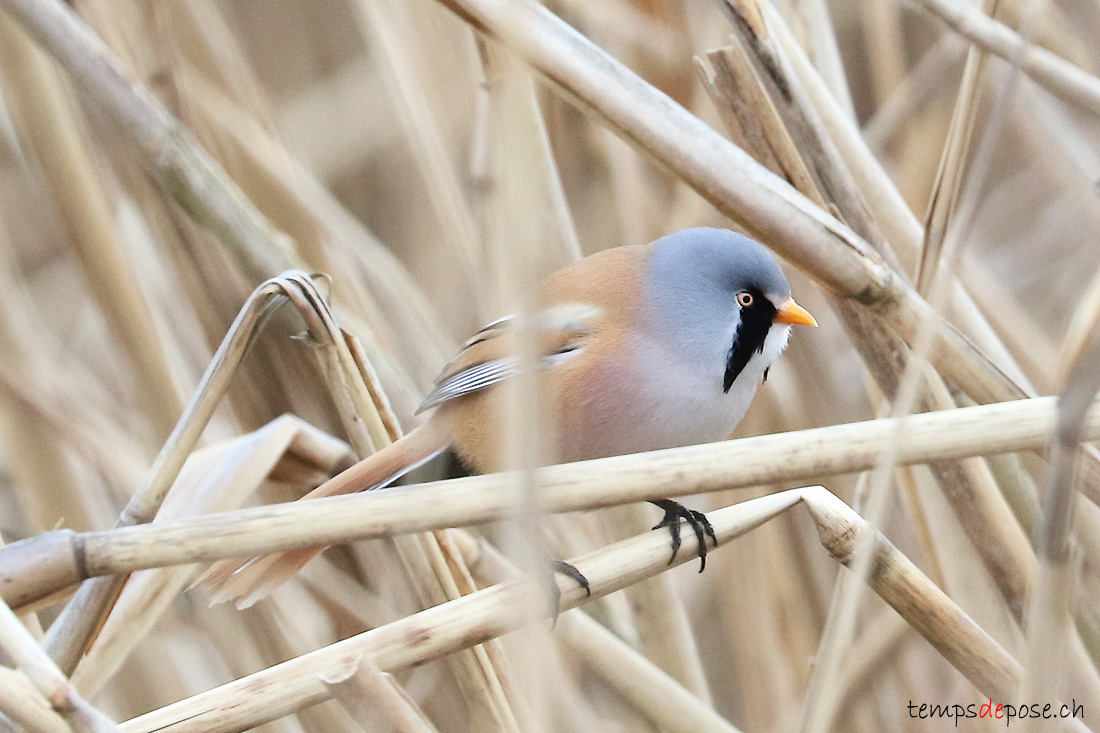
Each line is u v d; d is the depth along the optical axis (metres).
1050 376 8.93
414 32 8.57
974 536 6.59
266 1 10.91
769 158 6.63
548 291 7.11
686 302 6.92
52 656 5.44
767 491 9.41
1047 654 4.54
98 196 7.46
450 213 8.21
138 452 7.95
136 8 7.63
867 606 8.67
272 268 7.41
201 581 5.98
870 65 10.04
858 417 8.91
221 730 4.76
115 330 7.62
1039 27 9.02
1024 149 10.37
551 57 5.68
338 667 4.89
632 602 7.55
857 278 5.92
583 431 6.90
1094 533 6.63
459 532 7.05
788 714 8.30
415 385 8.42
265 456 6.92
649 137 5.71
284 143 9.09
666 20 8.98
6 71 7.21
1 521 8.33
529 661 4.46
